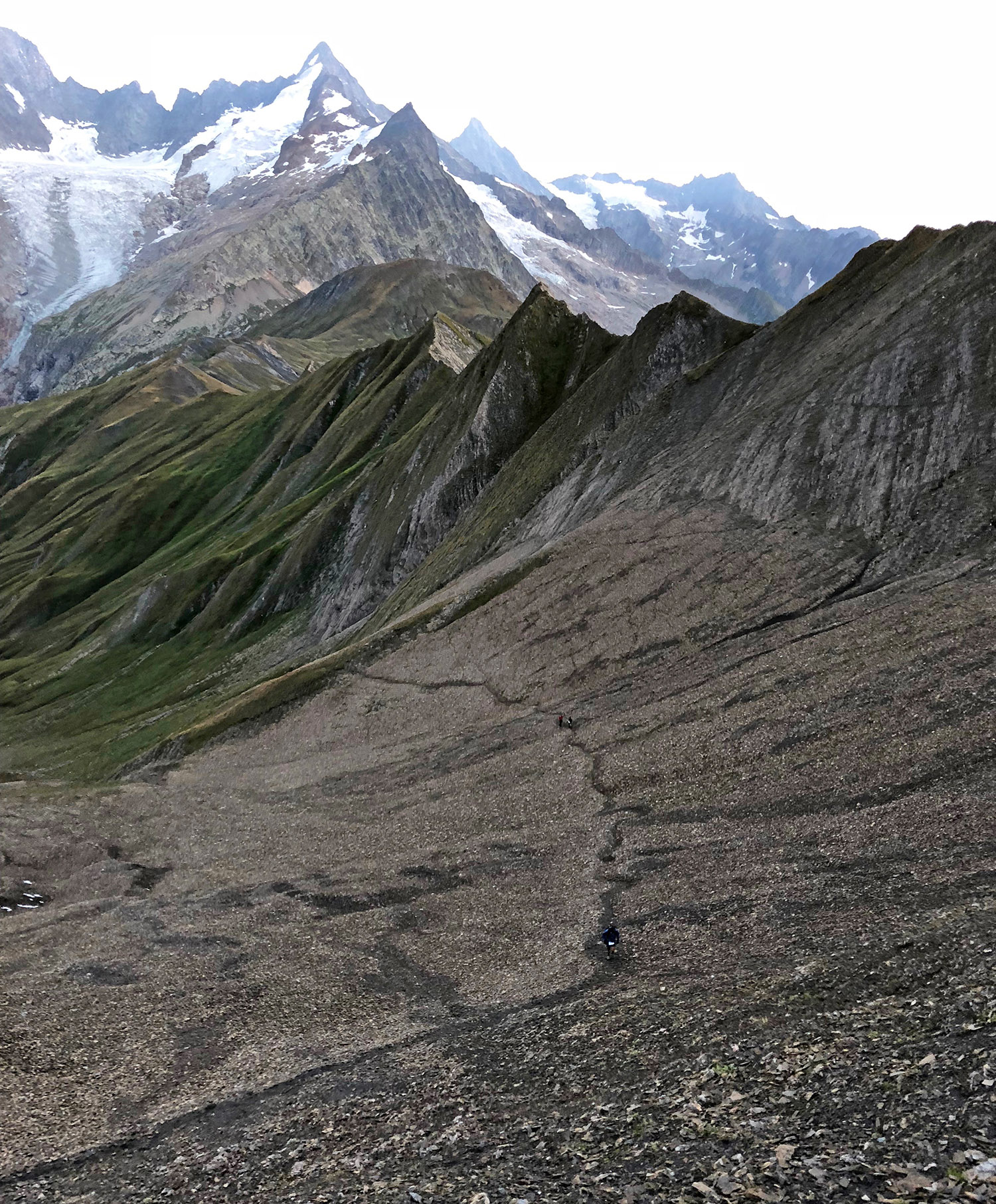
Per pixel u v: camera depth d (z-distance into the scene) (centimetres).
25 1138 2705
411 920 4409
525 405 14450
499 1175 1748
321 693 9256
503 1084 2336
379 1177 1892
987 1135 1399
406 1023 3216
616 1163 1686
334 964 3997
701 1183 1500
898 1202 1309
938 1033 1789
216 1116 2673
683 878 3862
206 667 14750
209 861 6334
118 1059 3303
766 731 5078
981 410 6825
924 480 6838
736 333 11462
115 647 17500
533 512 11306
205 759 9150
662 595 7594
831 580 6650
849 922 2839
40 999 3978
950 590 5650
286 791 7619
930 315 7806
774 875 3553
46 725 14812
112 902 5728
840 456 7600
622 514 9175
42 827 7750
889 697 4775
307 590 15650
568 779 5694
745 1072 1934
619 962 3222
